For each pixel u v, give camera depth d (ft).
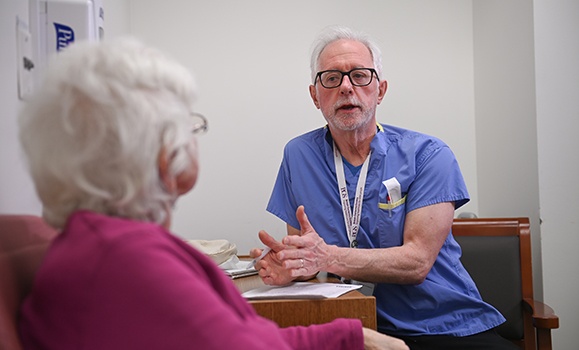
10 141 2.85
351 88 5.63
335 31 6.08
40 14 3.40
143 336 1.95
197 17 8.54
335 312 4.17
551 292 7.41
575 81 7.48
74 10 3.46
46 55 3.42
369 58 5.83
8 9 2.85
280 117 8.63
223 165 8.52
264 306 4.12
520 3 7.74
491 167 8.61
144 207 2.30
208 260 2.41
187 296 2.00
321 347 3.44
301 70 8.68
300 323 4.15
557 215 7.43
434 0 8.96
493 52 8.46
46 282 2.09
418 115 8.89
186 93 2.40
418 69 8.91
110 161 2.17
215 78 8.55
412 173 5.62
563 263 7.42
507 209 8.18
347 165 5.95
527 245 6.79
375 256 5.10
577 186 7.47
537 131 7.41
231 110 8.55
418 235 5.38
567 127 7.47
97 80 2.17
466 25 9.05
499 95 8.32
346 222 5.78
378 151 5.76
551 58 7.45
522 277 6.73
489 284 6.73
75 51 2.33
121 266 2.02
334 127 5.83
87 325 1.99
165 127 2.29
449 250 5.85
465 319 5.48
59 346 2.03
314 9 8.73
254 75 8.61
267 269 4.79
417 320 5.48
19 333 2.19
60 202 2.26
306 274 4.75
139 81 2.24
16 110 2.96
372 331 3.77
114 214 2.27
